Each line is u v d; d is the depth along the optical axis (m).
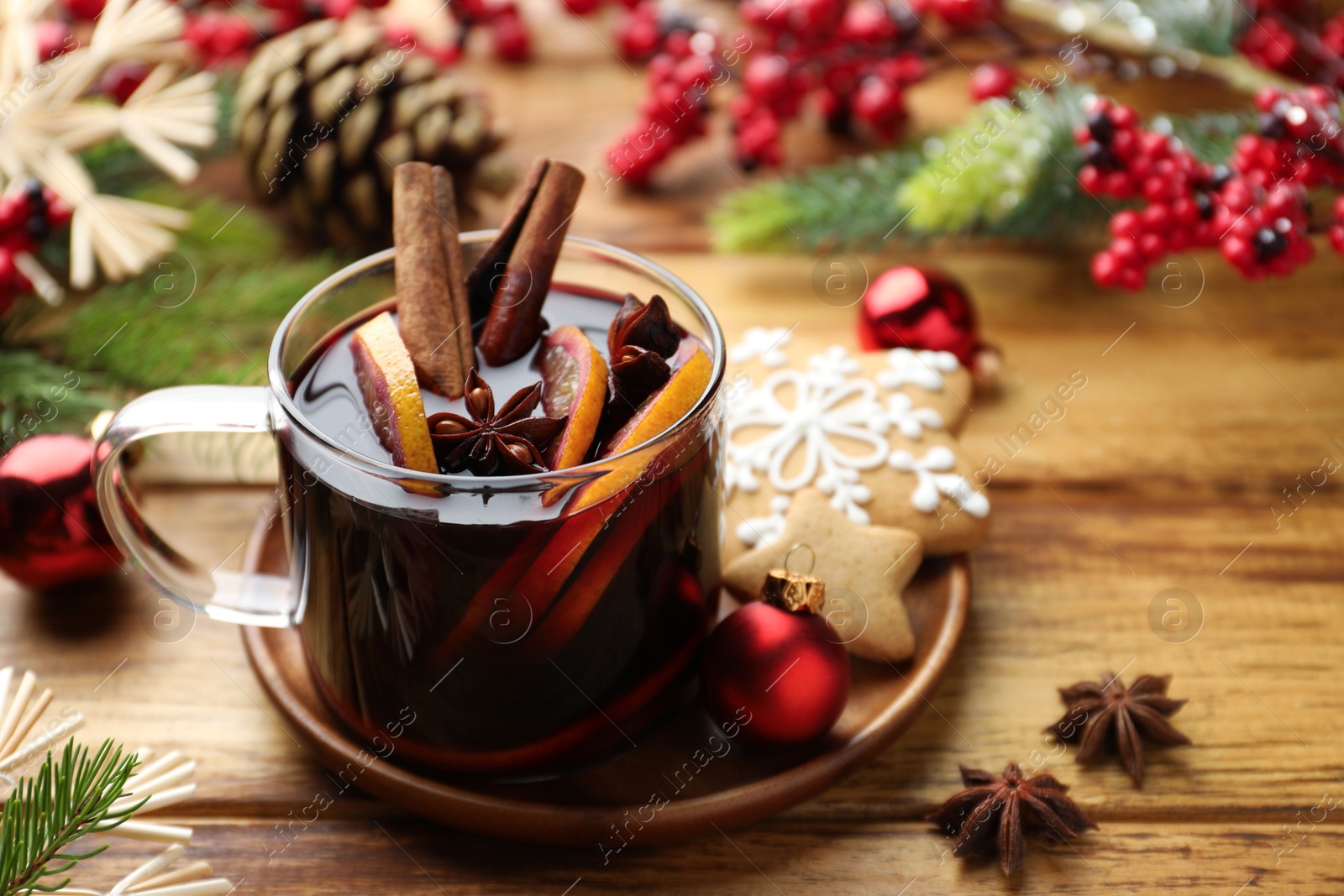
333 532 0.35
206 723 0.39
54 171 0.47
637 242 0.54
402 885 0.36
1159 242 0.46
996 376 0.48
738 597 0.41
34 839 0.33
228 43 0.55
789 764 0.38
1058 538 0.44
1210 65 0.52
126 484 0.38
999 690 0.40
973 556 0.44
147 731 0.39
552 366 0.37
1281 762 0.39
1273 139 0.46
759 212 0.51
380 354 0.35
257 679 0.39
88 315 0.46
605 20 0.66
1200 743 0.39
